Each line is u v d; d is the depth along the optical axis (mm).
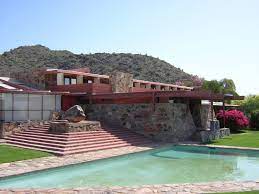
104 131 26891
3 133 25656
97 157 19391
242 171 17469
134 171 17250
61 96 32781
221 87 58438
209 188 12180
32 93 28328
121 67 106750
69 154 20031
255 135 33094
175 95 27641
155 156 22234
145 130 29625
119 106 31562
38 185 13852
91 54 113312
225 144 26281
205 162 20125
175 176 16125
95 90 33844
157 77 102250
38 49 115312
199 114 33438
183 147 26172
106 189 12164
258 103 48719
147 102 30031
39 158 18594
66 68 104250
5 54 108000
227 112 37938
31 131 26297
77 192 11680
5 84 35688
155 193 11539
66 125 23984
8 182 14180
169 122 28391
